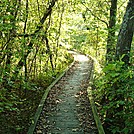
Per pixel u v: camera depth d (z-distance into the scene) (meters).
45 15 11.34
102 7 13.62
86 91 11.85
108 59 9.03
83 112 8.90
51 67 17.12
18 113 8.89
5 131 7.75
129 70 6.29
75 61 23.53
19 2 9.09
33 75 14.16
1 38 8.03
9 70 7.23
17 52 7.85
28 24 10.98
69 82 14.08
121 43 7.35
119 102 6.63
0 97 6.40
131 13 7.21
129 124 6.61
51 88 12.19
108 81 7.03
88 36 18.77
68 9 16.33
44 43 14.73
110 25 11.85
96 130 7.39
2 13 7.35
